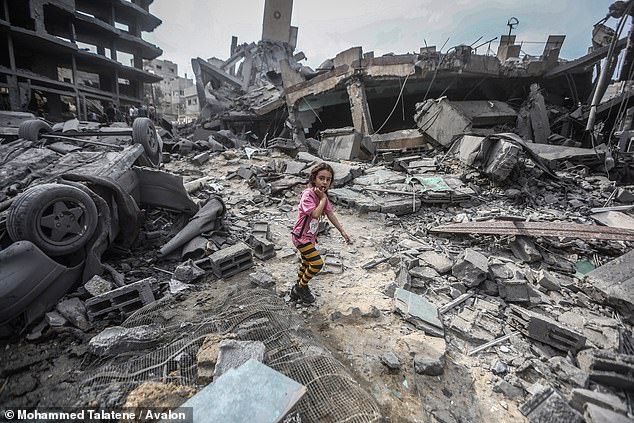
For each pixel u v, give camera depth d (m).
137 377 2.19
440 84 15.59
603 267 3.99
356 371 2.56
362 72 13.42
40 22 16.08
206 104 25.16
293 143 13.84
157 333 2.72
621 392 2.31
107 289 3.34
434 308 3.37
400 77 13.27
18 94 15.26
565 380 2.51
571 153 10.12
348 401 2.00
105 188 4.02
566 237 4.97
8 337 2.79
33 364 2.51
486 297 3.74
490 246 5.10
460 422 2.19
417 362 2.59
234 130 22.17
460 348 2.94
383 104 18.44
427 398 2.37
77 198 3.32
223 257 4.04
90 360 2.56
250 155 12.20
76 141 6.02
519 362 2.74
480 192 7.79
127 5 22.53
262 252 4.73
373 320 3.24
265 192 8.27
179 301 3.48
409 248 5.02
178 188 5.08
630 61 12.82
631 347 2.92
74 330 2.87
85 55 19.19
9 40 15.01
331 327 3.13
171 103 48.38
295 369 2.21
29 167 4.65
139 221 4.42
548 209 6.88
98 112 22.00
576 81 16.98
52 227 3.13
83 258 3.57
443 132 11.21
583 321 3.27
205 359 2.25
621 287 3.56
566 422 2.02
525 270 4.38
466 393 2.44
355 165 9.96
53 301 3.11
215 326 2.76
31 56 18.31
